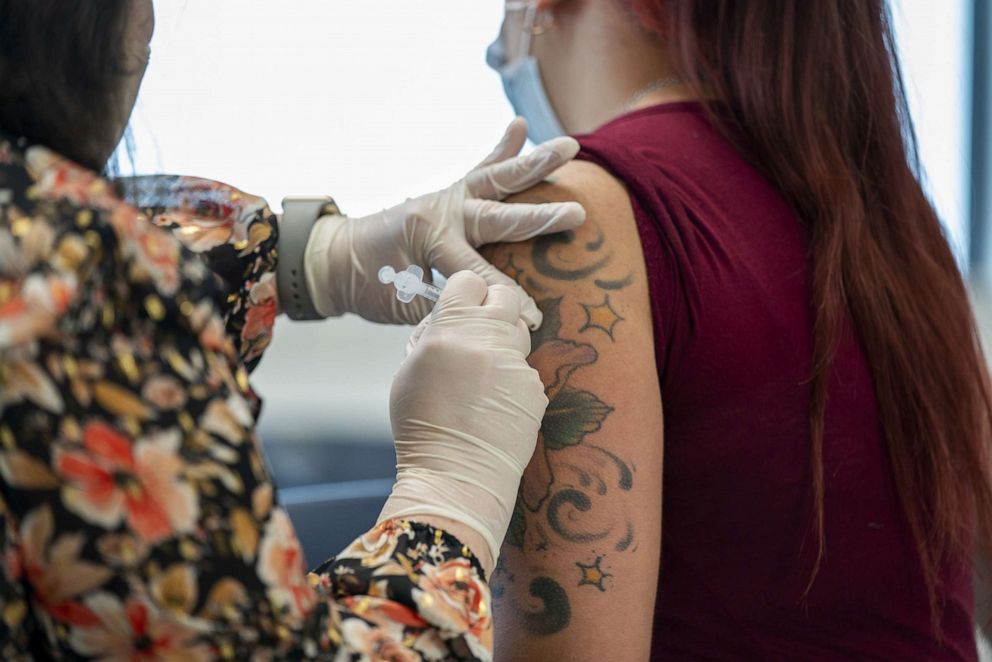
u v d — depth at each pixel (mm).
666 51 1394
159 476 787
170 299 828
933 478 1265
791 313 1219
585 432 1177
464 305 1201
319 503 2113
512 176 1310
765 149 1284
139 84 994
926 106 3137
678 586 1254
